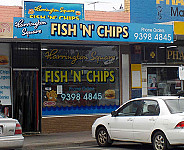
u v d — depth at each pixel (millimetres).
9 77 16484
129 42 17047
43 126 16828
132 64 18547
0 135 10703
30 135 16453
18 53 16484
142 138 11820
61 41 16594
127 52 18500
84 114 17734
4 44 16422
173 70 19625
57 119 17109
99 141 13500
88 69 17891
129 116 12414
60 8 16750
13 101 16500
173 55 19500
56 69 17266
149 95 18969
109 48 18281
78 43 17562
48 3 16594
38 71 16828
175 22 16812
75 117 17469
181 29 16906
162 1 18891
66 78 17453
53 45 17188
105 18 17766
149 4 18594
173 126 10906
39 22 14594
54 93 17203
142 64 18812
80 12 17016
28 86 16766
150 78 19047
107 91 18203
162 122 11203
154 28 16438
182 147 12680
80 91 17719
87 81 17859
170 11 19047
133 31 16047
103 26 15531
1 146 10594
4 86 16359
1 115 11898
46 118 16906
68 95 17469
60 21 14875
